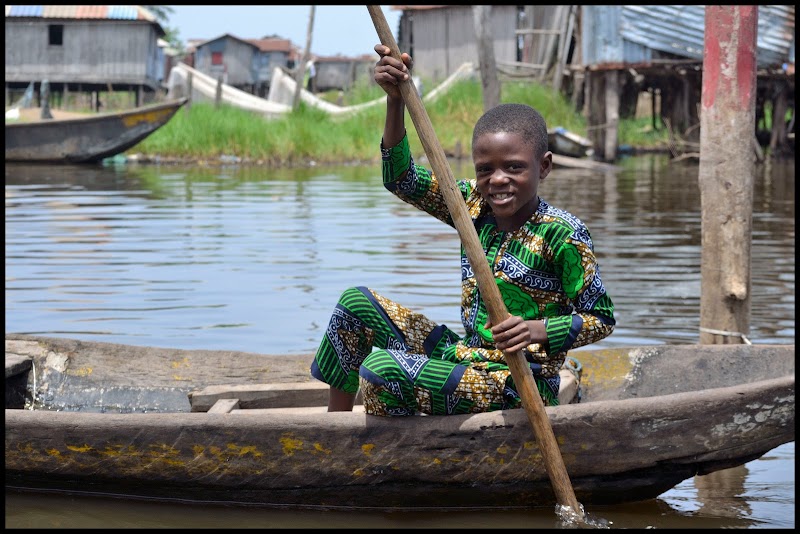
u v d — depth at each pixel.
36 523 3.03
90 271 7.25
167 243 8.66
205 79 28.22
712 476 3.60
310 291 6.54
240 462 3.11
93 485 3.26
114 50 31.22
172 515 3.12
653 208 11.55
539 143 3.03
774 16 19.42
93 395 4.09
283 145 20.17
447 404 3.11
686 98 22.70
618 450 3.07
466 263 3.22
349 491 3.16
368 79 27.52
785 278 6.93
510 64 25.14
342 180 15.90
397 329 3.24
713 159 4.56
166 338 5.32
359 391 3.88
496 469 3.09
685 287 6.64
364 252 8.19
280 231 9.48
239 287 6.66
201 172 17.59
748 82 4.50
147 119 18.88
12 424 3.14
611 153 20.47
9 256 7.91
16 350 4.15
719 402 3.07
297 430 3.06
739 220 4.54
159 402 4.07
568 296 3.06
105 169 18.11
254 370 4.13
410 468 3.09
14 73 31.17
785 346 3.87
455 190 2.93
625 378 3.94
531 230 3.09
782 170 17.59
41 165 18.80
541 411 2.96
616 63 20.00
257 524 3.05
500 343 2.91
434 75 30.61
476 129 3.06
